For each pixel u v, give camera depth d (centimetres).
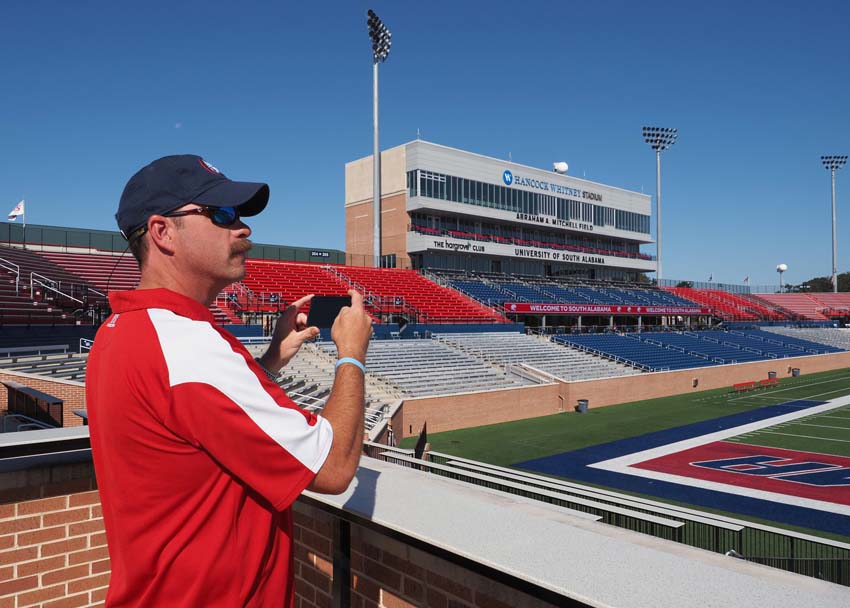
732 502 1493
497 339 3653
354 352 150
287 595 142
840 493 1565
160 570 121
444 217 4791
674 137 6341
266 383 131
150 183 138
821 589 143
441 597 201
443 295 4216
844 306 7538
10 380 1360
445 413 2381
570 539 179
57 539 309
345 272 4044
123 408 120
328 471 125
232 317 2911
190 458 120
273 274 3644
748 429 2442
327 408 140
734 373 4044
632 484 1650
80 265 2938
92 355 139
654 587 144
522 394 2694
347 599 237
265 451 117
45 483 306
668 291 6469
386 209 4734
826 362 5047
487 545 173
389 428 1802
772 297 7588
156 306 132
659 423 2577
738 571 155
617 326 5156
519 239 5169
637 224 6147
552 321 5041
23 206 3256
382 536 220
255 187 141
